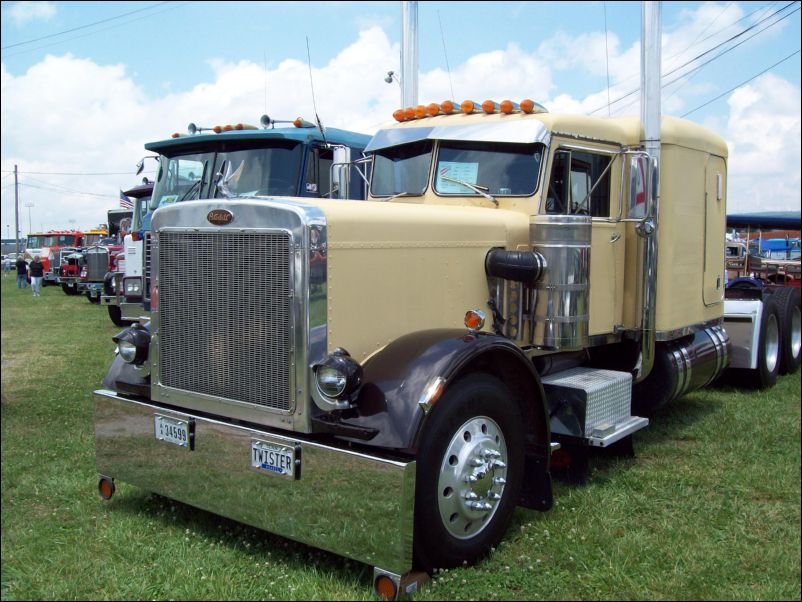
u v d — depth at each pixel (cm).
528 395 393
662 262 557
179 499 385
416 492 322
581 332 443
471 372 359
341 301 345
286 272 336
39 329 1343
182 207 378
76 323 1459
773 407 686
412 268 381
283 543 381
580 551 369
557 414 454
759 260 1291
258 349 350
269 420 347
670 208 559
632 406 591
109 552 376
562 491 454
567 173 481
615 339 529
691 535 393
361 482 316
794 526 405
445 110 526
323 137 853
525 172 468
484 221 429
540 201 459
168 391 391
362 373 326
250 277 349
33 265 2370
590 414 446
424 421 321
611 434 450
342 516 322
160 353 395
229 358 362
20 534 398
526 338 449
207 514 424
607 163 519
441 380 325
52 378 842
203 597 328
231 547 379
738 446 551
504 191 473
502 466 366
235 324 357
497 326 431
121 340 407
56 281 3123
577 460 462
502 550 373
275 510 342
